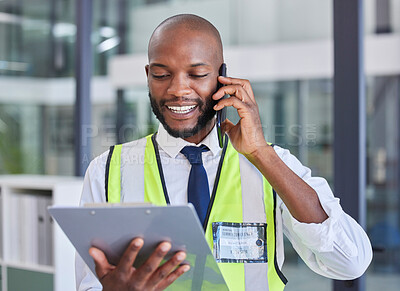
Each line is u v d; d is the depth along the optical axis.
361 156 2.30
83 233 1.04
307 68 3.15
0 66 3.70
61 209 0.99
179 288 1.19
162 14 3.39
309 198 1.25
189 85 1.28
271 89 3.26
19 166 3.62
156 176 1.43
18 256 3.01
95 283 1.38
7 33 3.70
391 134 2.87
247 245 1.38
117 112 3.40
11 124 3.66
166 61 1.26
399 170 2.84
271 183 1.26
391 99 2.93
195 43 1.26
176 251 1.05
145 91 3.36
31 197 2.96
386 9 2.97
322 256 1.31
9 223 3.03
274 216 1.40
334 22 2.34
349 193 2.32
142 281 1.05
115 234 1.03
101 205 1.03
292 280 2.71
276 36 3.26
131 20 3.46
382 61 2.95
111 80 3.44
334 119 2.35
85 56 3.43
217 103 1.28
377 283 2.68
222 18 3.33
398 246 2.77
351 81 2.30
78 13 3.42
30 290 2.95
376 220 2.81
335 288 2.36
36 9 3.61
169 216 0.98
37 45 3.62
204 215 1.38
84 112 3.42
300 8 3.20
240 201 1.40
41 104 3.58
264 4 3.28
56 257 2.85
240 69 3.35
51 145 3.53
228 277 1.35
